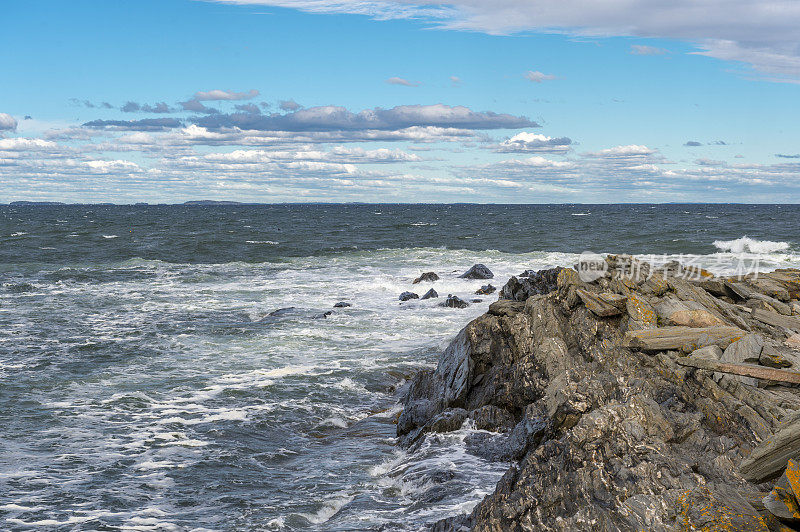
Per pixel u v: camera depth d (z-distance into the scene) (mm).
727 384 8445
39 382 15641
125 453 11336
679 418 7680
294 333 20812
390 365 16906
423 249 48875
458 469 9484
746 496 6207
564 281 12273
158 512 9039
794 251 45125
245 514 8898
